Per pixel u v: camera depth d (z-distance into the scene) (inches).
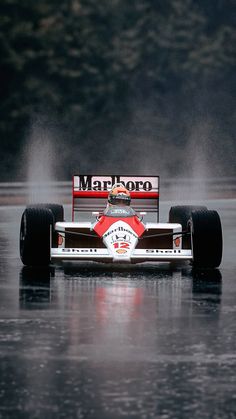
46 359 1298.0
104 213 2263.8
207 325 1553.9
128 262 2174.0
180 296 1857.8
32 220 2219.5
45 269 2260.1
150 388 1149.7
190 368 1251.2
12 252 2664.9
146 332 1491.1
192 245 2206.0
